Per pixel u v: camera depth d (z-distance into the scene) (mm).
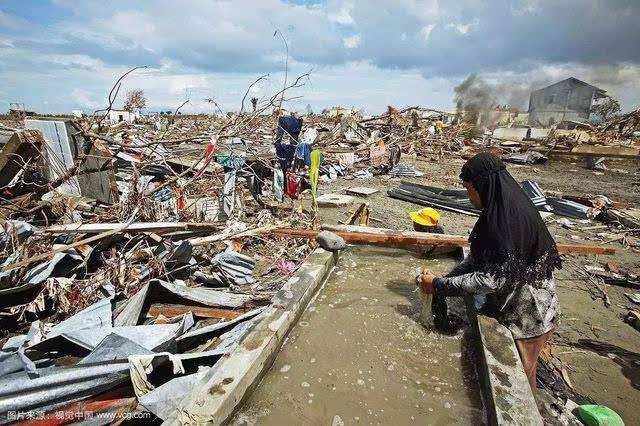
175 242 5250
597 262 6785
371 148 16844
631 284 5867
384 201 11008
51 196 7043
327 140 19953
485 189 2539
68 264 4629
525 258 2453
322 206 9812
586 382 3688
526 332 2633
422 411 2316
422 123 27031
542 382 3514
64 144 7539
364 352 2842
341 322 3217
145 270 4836
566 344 4320
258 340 2605
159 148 9695
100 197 7426
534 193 10602
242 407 2252
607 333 4570
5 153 7156
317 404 2328
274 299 3209
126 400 2523
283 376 2551
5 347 3404
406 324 3221
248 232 5676
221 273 5203
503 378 2273
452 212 10016
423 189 11859
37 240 4938
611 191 13031
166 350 3102
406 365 2727
